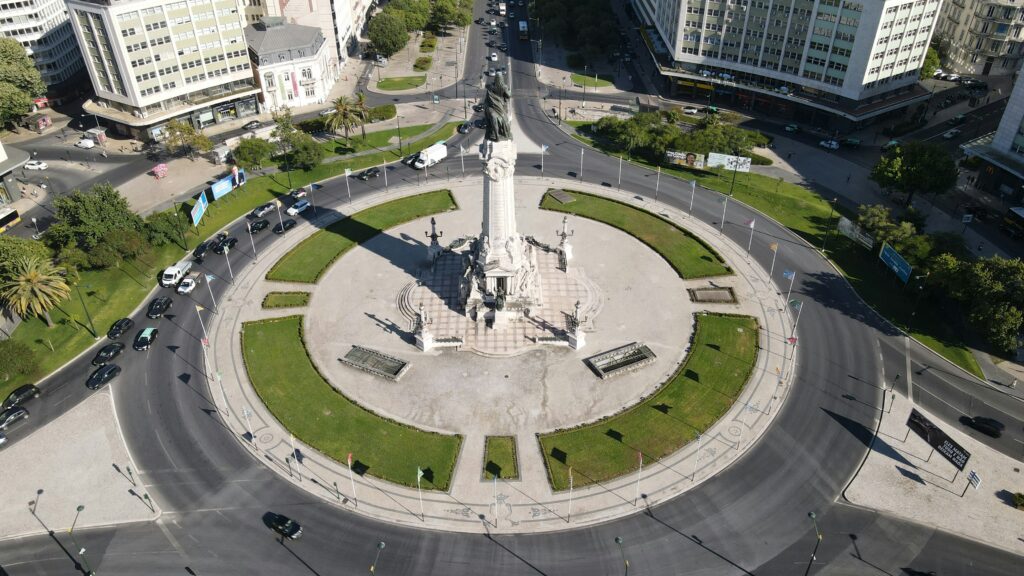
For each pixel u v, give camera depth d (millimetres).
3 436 122312
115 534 107250
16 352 132500
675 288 157125
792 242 172875
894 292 155750
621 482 114062
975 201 188375
